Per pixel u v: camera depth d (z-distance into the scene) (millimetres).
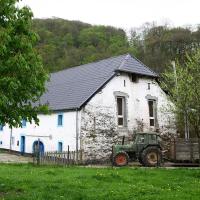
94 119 27312
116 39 60125
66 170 19359
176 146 25047
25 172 17922
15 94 11328
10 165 22359
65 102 28828
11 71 10641
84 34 58188
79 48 56031
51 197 11883
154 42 62469
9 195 12266
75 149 26672
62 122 28469
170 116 31703
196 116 20047
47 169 19766
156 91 31484
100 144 27328
